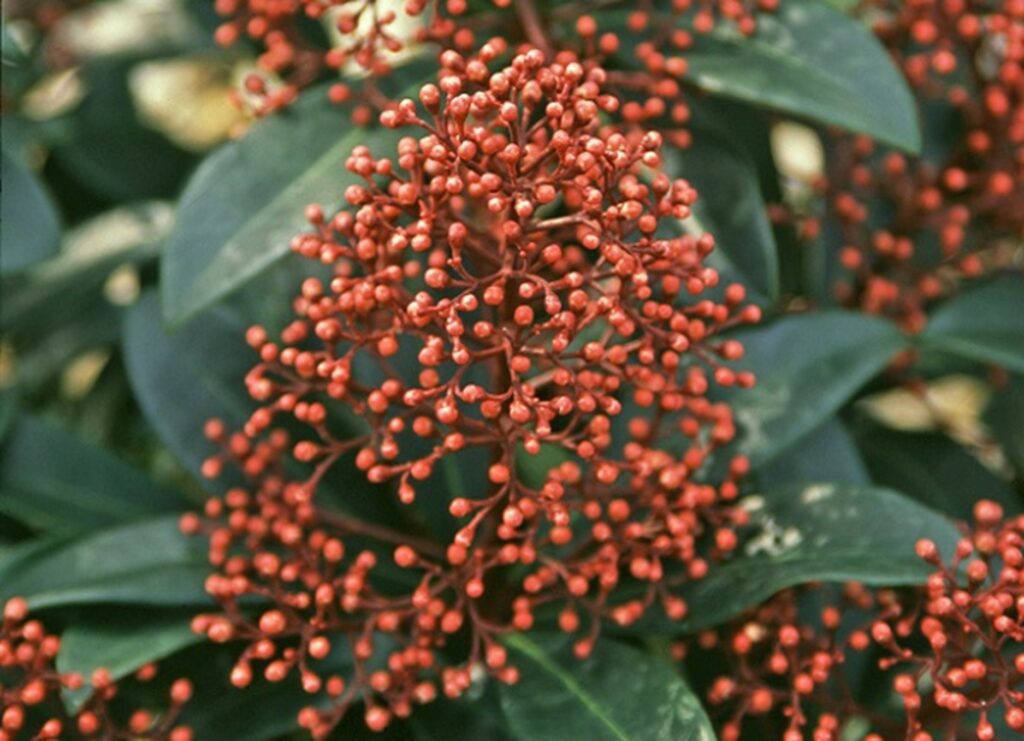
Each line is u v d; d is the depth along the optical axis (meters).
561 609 0.42
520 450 0.48
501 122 0.38
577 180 0.37
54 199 0.55
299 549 0.41
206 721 0.42
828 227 0.50
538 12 0.44
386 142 0.42
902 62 0.47
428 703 0.42
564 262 0.39
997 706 0.42
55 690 0.41
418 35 0.42
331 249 0.39
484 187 0.36
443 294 0.42
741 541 0.42
